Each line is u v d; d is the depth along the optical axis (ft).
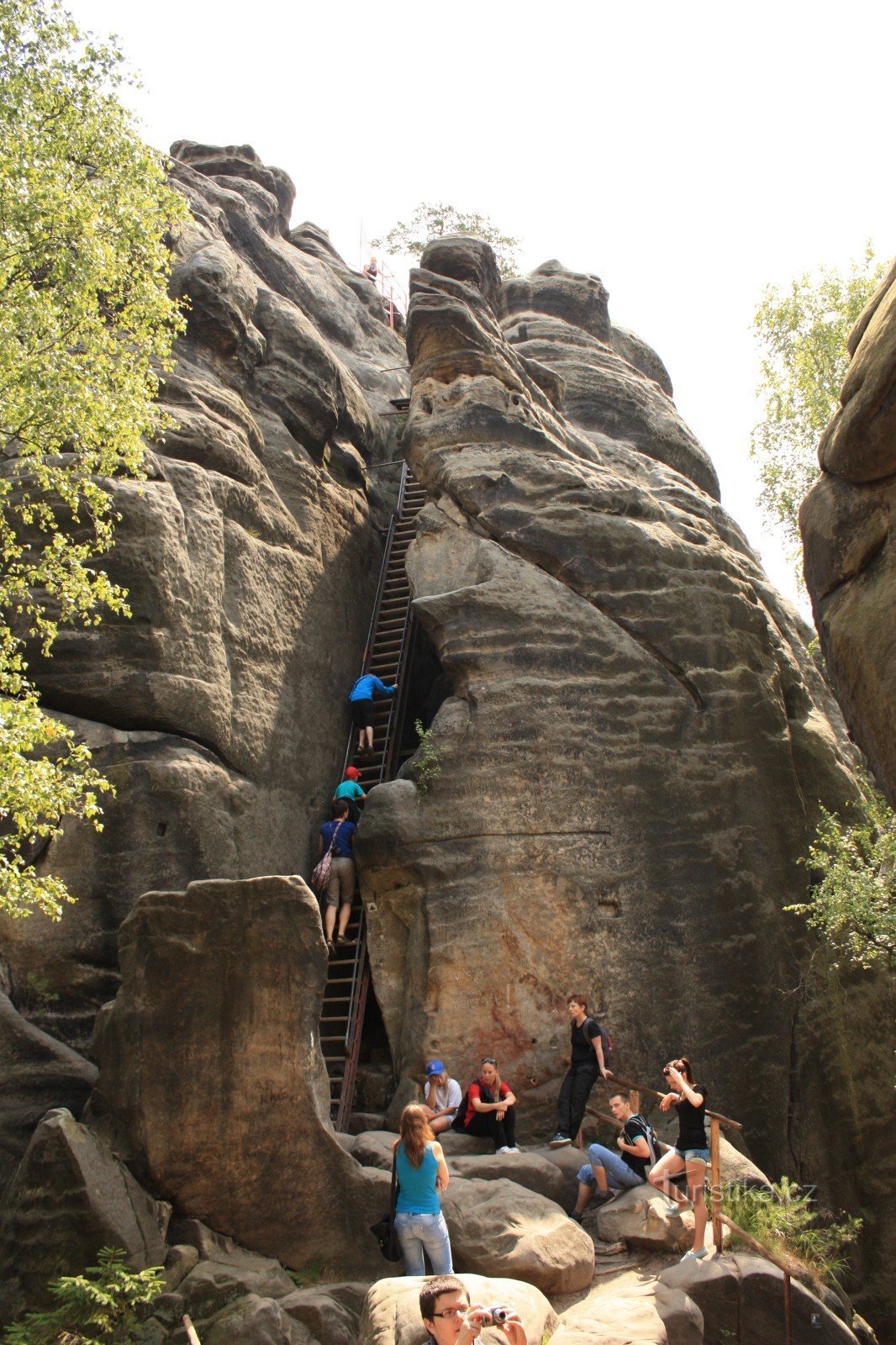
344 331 75.46
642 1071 41.29
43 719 32.22
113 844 40.22
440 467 52.37
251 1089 32.22
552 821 43.83
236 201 70.85
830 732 53.72
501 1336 24.59
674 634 48.73
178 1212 31.71
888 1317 41.88
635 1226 32.94
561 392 61.72
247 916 32.86
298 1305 29.30
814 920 44.06
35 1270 29.07
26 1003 37.91
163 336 40.27
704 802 46.14
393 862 43.55
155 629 43.06
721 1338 29.30
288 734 49.44
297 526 54.34
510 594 47.62
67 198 35.94
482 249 64.54
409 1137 28.53
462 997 41.16
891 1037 46.32
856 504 30.35
